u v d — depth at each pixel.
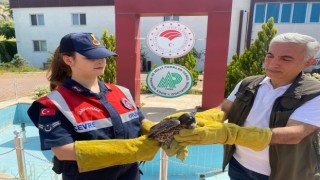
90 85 1.67
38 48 21.69
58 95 1.52
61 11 20.41
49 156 5.52
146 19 19.16
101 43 1.70
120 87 1.92
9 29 29.31
